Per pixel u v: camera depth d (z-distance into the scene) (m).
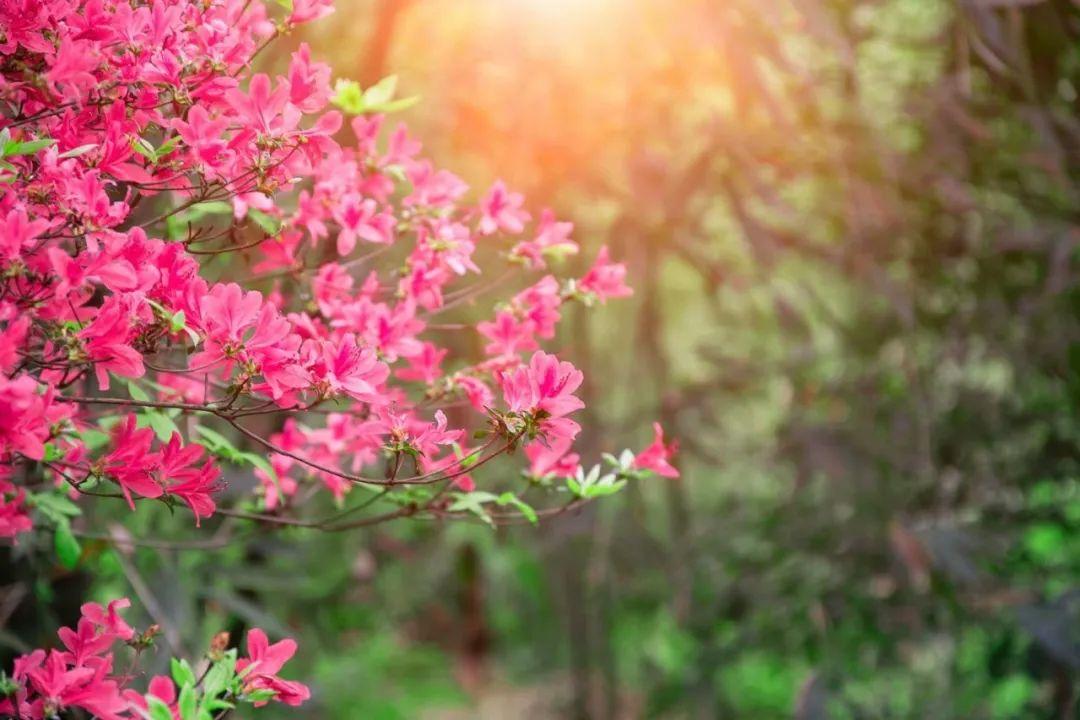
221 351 1.75
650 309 6.21
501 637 13.54
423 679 12.69
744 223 5.36
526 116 5.68
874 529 6.20
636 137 5.79
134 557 3.85
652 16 5.27
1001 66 4.70
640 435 6.77
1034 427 6.64
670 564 6.76
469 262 2.31
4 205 1.75
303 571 5.31
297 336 1.84
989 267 6.20
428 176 2.38
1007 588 6.05
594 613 6.95
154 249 1.79
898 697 6.43
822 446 6.34
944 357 6.39
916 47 5.80
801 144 5.17
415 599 11.77
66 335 1.70
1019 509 6.50
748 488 7.88
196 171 1.89
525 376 1.82
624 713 8.02
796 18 5.20
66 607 3.58
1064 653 5.43
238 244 2.31
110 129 1.84
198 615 4.58
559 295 2.37
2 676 1.79
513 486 5.89
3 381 1.53
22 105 1.98
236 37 1.99
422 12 5.77
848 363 6.89
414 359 2.34
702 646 6.97
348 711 9.98
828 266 6.41
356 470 2.49
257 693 1.88
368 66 4.67
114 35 1.89
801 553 6.46
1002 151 5.84
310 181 2.63
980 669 6.36
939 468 6.45
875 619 6.18
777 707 7.67
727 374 6.63
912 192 6.04
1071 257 5.88
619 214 5.78
